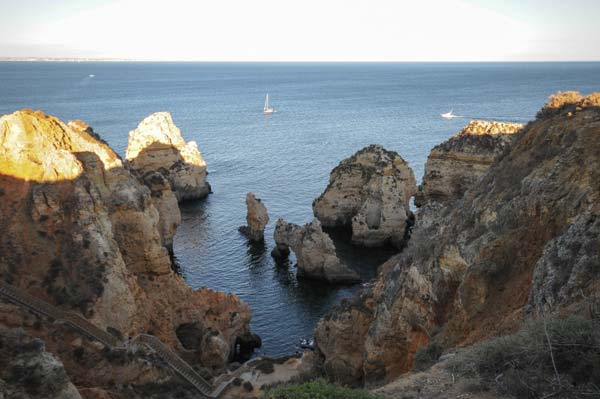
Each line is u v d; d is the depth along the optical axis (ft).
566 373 44.83
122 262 121.49
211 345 127.75
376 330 102.12
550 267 65.92
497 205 94.07
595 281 58.59
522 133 116.37
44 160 120.26
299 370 123.13
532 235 80.02
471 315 77.71
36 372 70.79
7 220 112.88
